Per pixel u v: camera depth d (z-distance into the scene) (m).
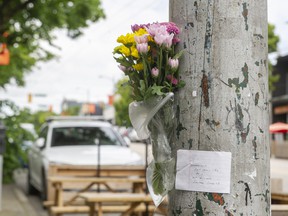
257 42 2.73
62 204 7.86
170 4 2.90
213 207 2.67
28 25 14.23
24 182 15.18
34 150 12.02
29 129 16.27
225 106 2.68
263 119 2.72
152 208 7.43
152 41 2.79
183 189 2.74
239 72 2.69
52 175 8.83
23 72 18.81
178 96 2.78
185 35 2.78
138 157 10.34
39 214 9.54
